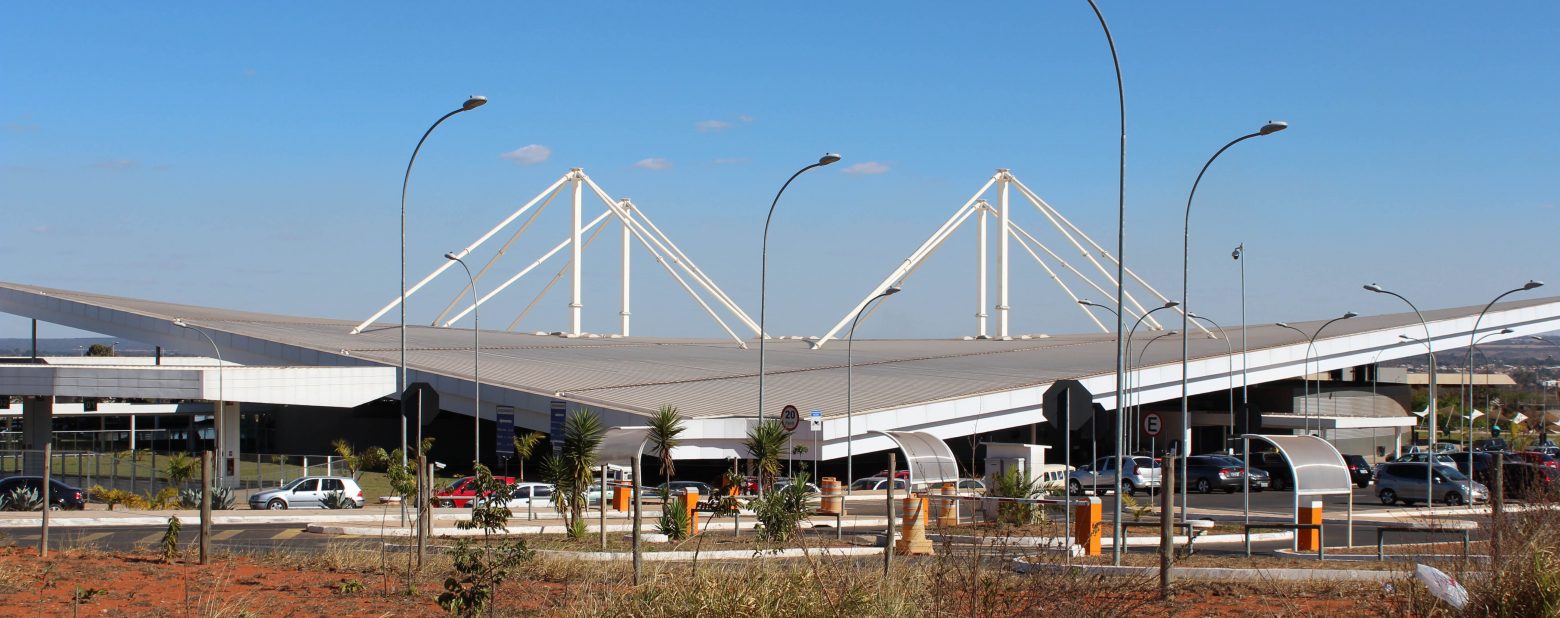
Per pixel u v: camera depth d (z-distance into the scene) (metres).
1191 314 75.50
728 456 51.22
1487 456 52.81
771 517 20.55
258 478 52.91
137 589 15.75
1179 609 14.59
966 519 32.34
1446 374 147.62
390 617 14.24
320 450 82.25
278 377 60.44
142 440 91.38
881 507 41.69
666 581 13.13
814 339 92.12
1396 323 84.38
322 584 16.80
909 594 12.20
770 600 11.71
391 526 30.88
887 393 57.41
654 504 41.78
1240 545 27.14
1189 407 88.44
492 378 61.56
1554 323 87.62
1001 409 58.91
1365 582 17.80
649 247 95.88
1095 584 14.02
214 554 20.25
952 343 91.69
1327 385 98.62
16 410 105.06
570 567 18.67
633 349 80.75
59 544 21.86
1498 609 12.43
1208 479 52.75
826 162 39.78
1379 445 93.25
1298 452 25.34
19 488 39.56
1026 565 18.34
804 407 53.50
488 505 19.67
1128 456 53.03
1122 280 23.23
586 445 27.06
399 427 79.06
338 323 95.62
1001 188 99.69
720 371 65.75
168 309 88.56
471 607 13.39
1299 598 16.09
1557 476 22.77
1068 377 63.53
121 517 33.12
